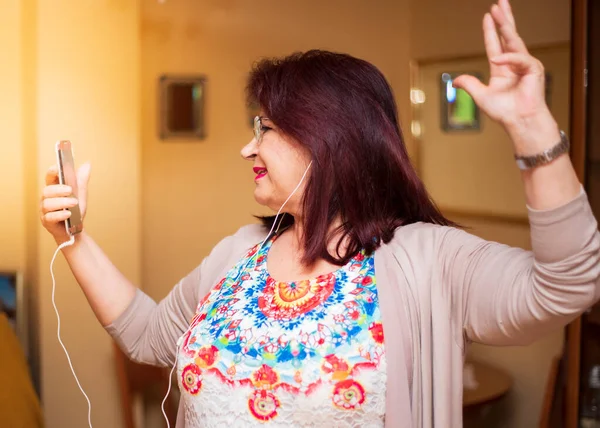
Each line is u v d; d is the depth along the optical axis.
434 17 3.37
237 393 1.16
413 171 1.28
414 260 1.19
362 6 3.47
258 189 1.31
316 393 1.11
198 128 3.19
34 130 2.74
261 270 1.29
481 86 0.95
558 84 2.69
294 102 1.24
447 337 1.15
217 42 3.21
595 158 2.22
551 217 0.93
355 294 1.18
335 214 1.27
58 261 2.76
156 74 3.13
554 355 2.81
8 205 2.92
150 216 3.17
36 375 2.82
